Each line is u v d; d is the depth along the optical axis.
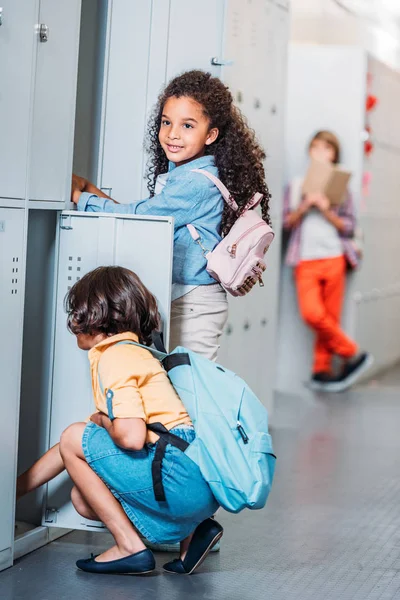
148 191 3.79
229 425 2.97
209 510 3.00
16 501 3.44
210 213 3.41
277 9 5.48
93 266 3.28
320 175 6.85
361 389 7.46
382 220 8.05
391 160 8.18
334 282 7.02
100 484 3.06
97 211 3.37
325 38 8.26
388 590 3.12
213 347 3.50
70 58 3.28
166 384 2.99
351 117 7.09
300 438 5.58
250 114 5.21
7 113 2.90
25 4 2.96
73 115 3.32
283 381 7.35
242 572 3.25
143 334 3.12
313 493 4.37
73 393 3.36
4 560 3.11
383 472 4.82
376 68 7.48
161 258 3.22
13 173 2.96
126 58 3.81
